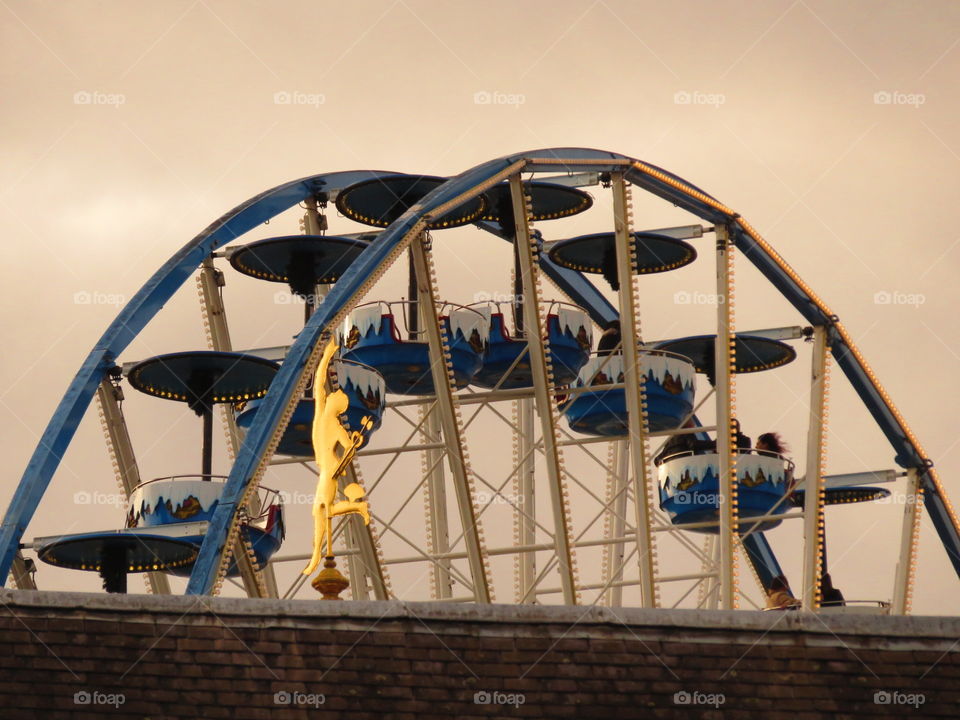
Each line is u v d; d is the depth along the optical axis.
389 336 166.50
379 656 73.19
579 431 180.00
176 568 152.50
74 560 148.75
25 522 143.88
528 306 160.00
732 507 160.25
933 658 74.62
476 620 74.12
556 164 158.38
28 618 72.75
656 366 173.25
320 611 73.81
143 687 72.00
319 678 72.56
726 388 163.00
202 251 164.62
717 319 165.12
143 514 149.88
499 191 170.50
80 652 72.38
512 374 177.25
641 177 162.88
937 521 182.88
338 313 135.50
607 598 179.75
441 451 177.38
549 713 72.69
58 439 147.62
